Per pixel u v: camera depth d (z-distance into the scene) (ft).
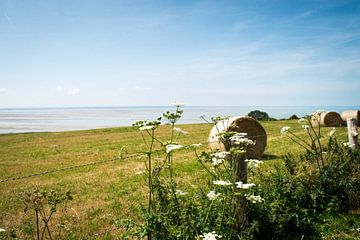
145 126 15.11
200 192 17.04
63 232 20.65
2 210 25.85
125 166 43.80
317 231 18.39
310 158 24.38
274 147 52.90
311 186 21.09
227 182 13.48
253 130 46.57
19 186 34.86
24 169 45.06
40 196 14.16
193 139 72.59
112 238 18.95
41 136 101.91
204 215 15.64
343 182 21.61
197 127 112.37
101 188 32.01
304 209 18.70
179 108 16.08
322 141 54.44
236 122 45.78
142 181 33.88
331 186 21.45
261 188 19.12
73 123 235.61
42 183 35.99
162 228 14.10
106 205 25.79
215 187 16.30
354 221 19.47
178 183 29.07
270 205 17.46
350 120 29.48
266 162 37.81
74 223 22.18
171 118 15.98
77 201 27.58
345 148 27.04
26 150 67.46
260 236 17.28
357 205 21.15
